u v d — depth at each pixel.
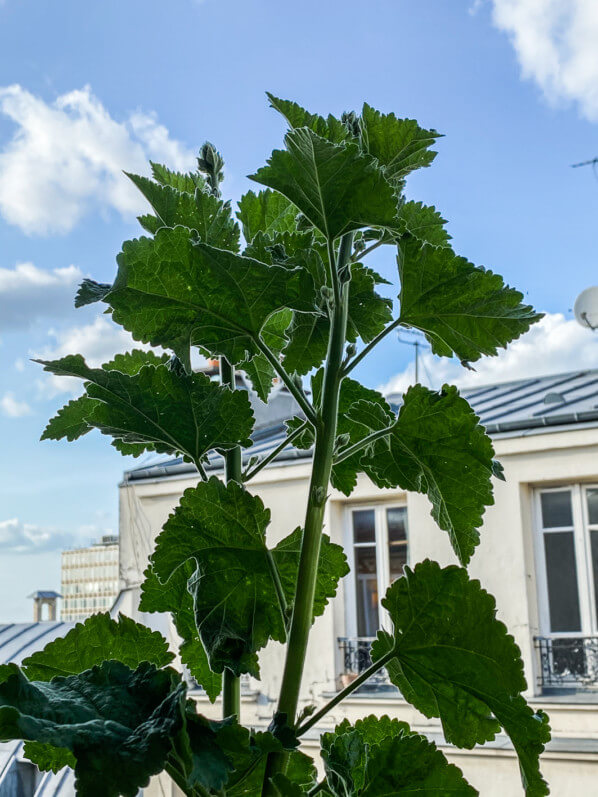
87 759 0.89
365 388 1.52
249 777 1.17
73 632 1.36
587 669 8.24
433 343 1.36
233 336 1.27
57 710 0.94
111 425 1.29
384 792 1.19
